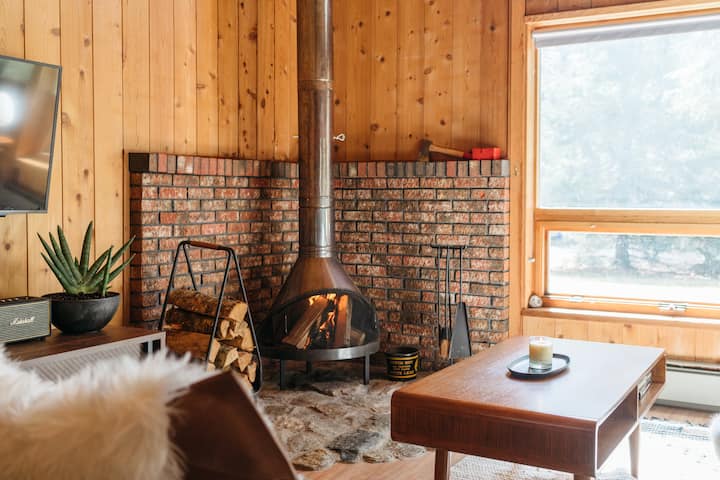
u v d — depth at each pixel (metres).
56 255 3.20
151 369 0.76
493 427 2.27
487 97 4.52
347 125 5.03
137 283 3.87
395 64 4.83
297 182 5.00
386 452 3.16
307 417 3.61
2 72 3.03
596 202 4.36
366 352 4.12
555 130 4.45
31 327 2.94
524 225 4.41
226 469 0.72
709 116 4.04
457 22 4.60
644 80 4.20
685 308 4.11
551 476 2.93
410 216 4.72
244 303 3.72
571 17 4.23
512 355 3.05
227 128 4.58
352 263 4.93
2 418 0.79
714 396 3.85
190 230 4.16
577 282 4.43
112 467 0.71
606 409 2.24
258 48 4.80
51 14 3.45
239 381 0.71
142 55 3.95
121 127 3.84
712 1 3.90
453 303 4.61
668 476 2.93
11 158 3.11
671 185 4.15
